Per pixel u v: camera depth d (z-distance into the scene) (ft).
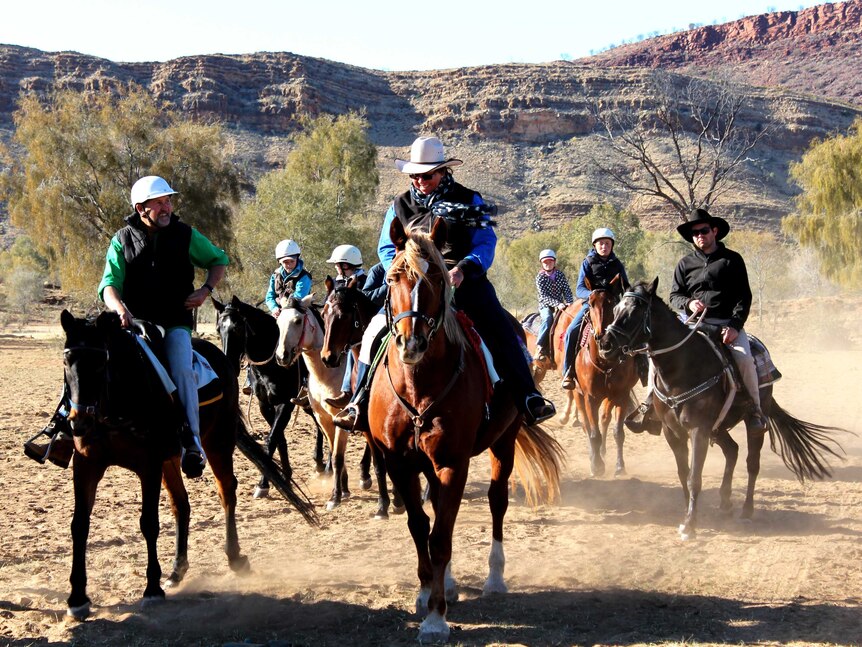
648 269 207.62
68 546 24.21
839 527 26.45
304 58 561.43
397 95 583.99
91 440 18.31
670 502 30.40
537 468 25.96
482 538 25.26
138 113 134.31
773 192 439.22
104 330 17.90
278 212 146.82
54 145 128.36
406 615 18.71
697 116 163.53
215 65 536.83
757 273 169.89
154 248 20.62
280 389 33.27
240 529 26.76
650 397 27.58
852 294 146.20
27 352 119.85
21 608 19.01
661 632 17.34
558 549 24.03
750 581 20.94
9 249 359.25
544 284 41.42
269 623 18.30
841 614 18.28
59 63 510.99
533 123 530.68
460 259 20.18
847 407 54.80
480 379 18.92
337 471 30.12
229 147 168.14
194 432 20.06
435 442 17.79
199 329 145.07
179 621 18.35
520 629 17.71
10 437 44.62
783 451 29.78
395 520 28.02
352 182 184.14
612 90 547.90
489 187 479.41
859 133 140.05
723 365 25.94
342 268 35.14
